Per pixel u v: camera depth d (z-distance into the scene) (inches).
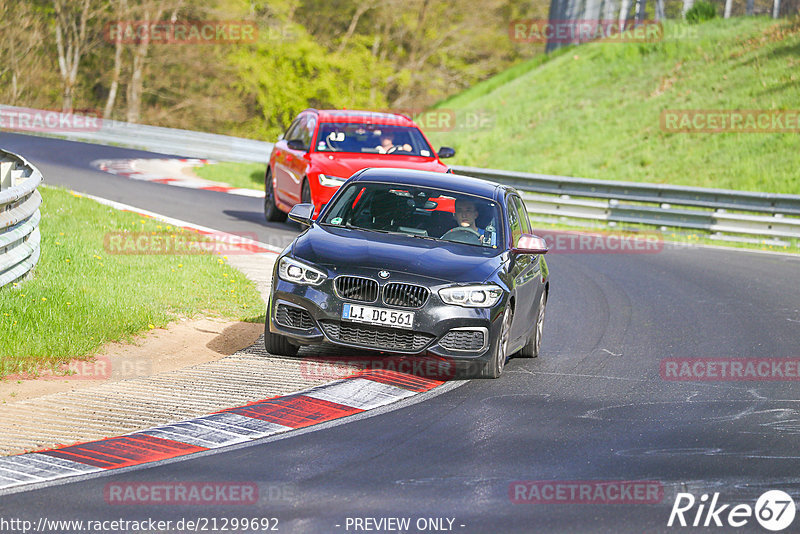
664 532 623.5
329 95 6574.8
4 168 1615.4
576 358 1176.2
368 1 6658.5
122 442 765.3
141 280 1358.3
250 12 6392.7
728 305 1579.7
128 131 3868.1
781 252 2306.8
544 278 1198.9
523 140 4092.0
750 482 730.2
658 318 1453.0
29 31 6392.7
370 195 1128.8
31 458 719.1
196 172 3166.8
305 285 997.8
